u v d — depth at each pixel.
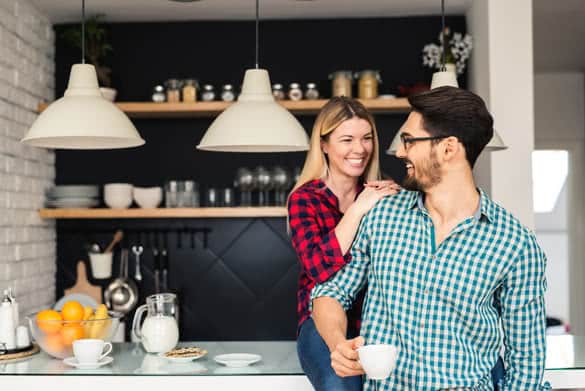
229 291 4.30
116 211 3.98
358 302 2.15
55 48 4.29
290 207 2.24
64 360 2.39
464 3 4.04
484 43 3.68
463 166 1.75
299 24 4.31
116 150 4.33
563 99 5.77
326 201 2.26
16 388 2.20
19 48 3.71
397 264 1.77
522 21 3.55
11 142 3.59
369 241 1.87
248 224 4.31
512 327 1.78
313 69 4.30
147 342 2.46
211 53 4.32
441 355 1.72
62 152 4.32
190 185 4.01
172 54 4.32
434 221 1.77
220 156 4.30
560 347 2.49
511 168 3.52
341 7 4.09
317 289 1.96
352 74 4.20
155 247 4.32
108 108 2.47
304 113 4.12
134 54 4.32
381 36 4.29
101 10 4.07
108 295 4.17
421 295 1.75
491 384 1.76
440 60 3.96
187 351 2.41
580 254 5.80
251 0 3.93
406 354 1.75
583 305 5.80
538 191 7.32
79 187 4.02
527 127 3.54
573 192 5.81
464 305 1.71
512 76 3.55
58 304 3.91
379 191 1.96
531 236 1.74
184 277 4.31
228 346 2.60
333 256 1.96
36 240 3.95
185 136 4.32
